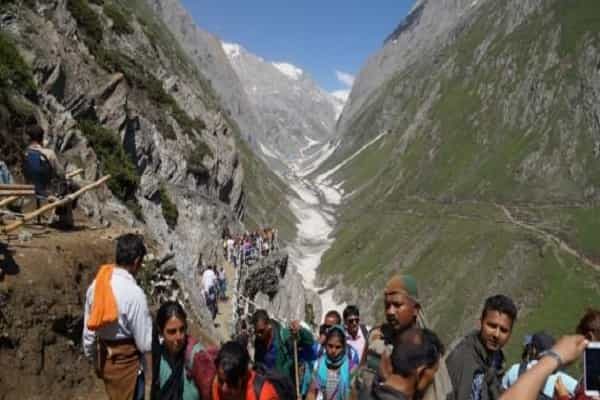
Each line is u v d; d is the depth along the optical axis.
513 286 98.75
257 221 115.06
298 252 139.00
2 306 9.79
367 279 116.62
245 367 5.59
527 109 152.62
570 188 123.12
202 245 38.12
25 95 21.34
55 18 33.34
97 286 6.22
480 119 165.62
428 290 107.69
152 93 50.28
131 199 28.88
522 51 170.88
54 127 22.11
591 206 114.81
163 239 29.77
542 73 155.00
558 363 3.70
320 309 60.50
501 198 129.38
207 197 51.19
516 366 6.14
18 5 27.45
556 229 109.00
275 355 8.35
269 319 8.42
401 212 146.88
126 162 29.89
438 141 175.12
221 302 28.44
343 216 174.75
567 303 90.62
